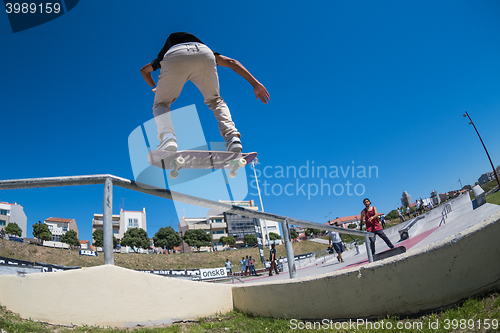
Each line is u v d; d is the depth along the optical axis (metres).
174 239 54.16
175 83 2.57
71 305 2.03
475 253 1.69
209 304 2.73
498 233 1.63
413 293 1.87
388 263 1.97
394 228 20.48
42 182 1.98
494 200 13.55
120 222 71.69
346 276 2.14
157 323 2.34
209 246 59.16
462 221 10.74
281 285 2.51
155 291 2.41
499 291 1.61
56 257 35.94
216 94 2.84
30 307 1.93
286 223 3.00
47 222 66.88
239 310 2.83
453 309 1.70
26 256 33.66
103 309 2.12
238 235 73.56
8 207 55.50
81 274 2.11
